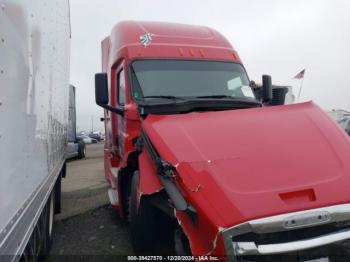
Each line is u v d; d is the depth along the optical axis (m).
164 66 5.42
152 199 3.89
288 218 2.85
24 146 2.61
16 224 2.36
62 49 5.95
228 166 3.26
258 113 4.20
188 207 3.11
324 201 2.97
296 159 3.37
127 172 5.33
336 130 3.87
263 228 2.81
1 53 2.00
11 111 2.22
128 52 5.47
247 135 3.69
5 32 2.08
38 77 3.19
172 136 3.71
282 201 2.94
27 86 2.70
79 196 9.12
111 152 7.19
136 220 4.14
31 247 3.49
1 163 1.98
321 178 3.18
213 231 2.86
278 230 2.84
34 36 2.96
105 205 7.91
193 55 5.64
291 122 3.97
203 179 3.16
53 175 5.15
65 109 7.88
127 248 5.25
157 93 5.14
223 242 2.81
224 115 4.14
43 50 3.47
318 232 3.03
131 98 5.15
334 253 3.08
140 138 4.32
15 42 2.31
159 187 3.61
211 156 3.39
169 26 6.19
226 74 5.59
